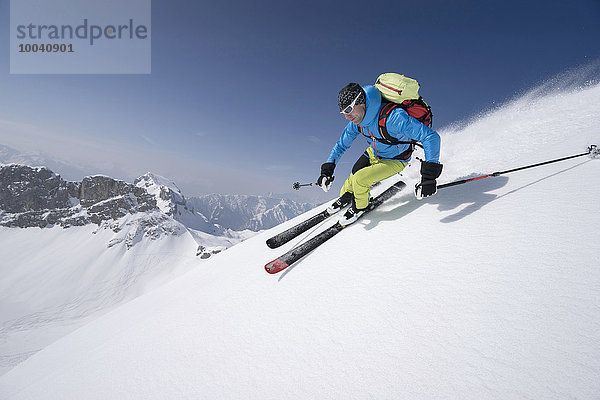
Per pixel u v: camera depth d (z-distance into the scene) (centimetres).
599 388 107
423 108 275
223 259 557
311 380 155
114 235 17338
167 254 16812
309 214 625
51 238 17250
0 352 7612
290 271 282
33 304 11538
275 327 208
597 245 178
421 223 280
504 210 254
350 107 284
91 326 527
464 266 197
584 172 279
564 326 134
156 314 344
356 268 242
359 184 306
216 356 202
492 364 128
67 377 275
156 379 203
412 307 177
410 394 129
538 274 170
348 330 179
